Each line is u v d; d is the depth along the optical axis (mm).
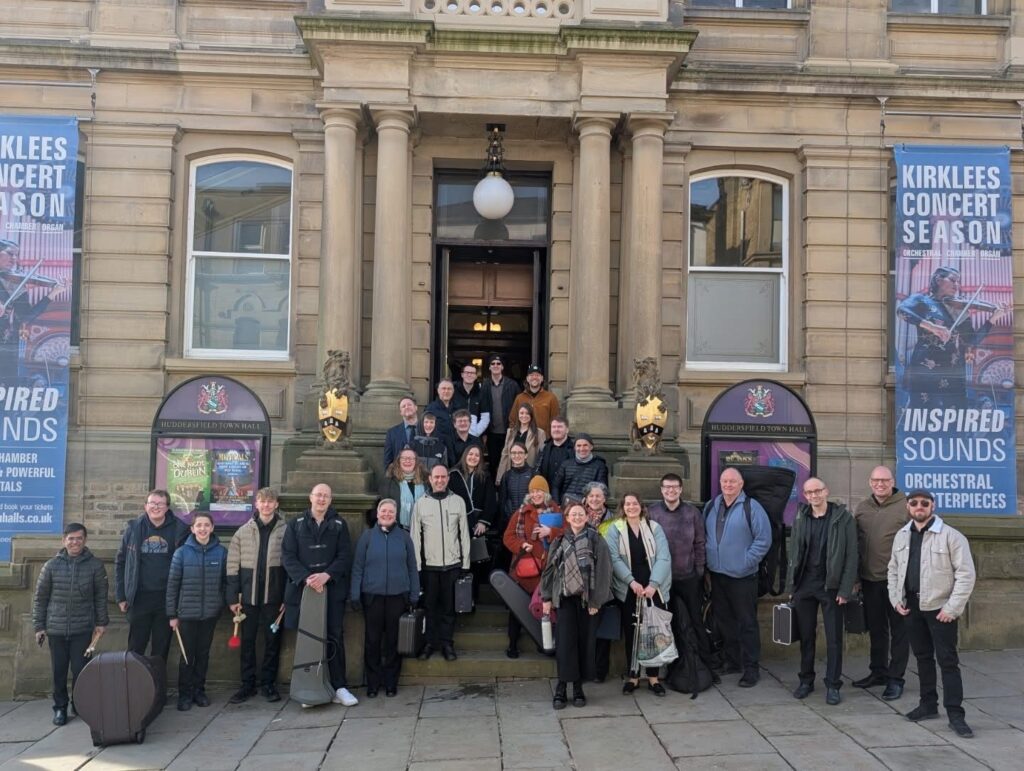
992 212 11219
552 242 11789
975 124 11859
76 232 11430
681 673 7836
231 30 11484
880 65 11742
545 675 8328
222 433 9531
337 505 8680
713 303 11977
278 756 6652
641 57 10781
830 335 11648
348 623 8422
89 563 7871
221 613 8445
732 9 11758
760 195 12078
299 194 11539
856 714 7234
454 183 12172
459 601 8273
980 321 11125
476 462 9008
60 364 10719
